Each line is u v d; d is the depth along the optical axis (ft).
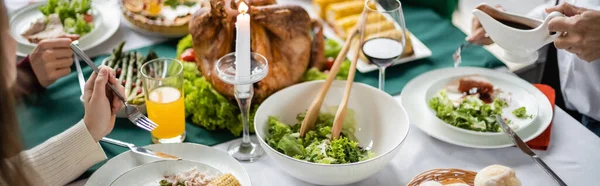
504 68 5.98
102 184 4.83
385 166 4.85
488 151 5.12
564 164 5.01
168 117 5.13
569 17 5.03
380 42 5.32
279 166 4.86
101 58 6.12
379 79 5.57
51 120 5.46
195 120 5.40
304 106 5.31
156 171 4.88
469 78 5.50
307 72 5.74
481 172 4.61
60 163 4.79
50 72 5.64
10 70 4.00
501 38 5.14
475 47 6.20
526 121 5.22
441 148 5.16
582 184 4.86
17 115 4.15
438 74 5.73
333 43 6.14
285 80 5.54
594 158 5.05
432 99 5.36
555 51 6.50
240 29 4.59
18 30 6.35
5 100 3.87
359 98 5.28
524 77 6.32
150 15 6.37
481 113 5.26
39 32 6.25
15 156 4.04
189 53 5.94
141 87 5.57
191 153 5.02
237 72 4.70
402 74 5.94
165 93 5.13
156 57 5.90
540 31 5.01
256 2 5.58
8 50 3.99
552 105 5.45
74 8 6.38
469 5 9.04
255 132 5.09
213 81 5.42
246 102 4.90
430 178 4.72
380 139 5.14
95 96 4.86
